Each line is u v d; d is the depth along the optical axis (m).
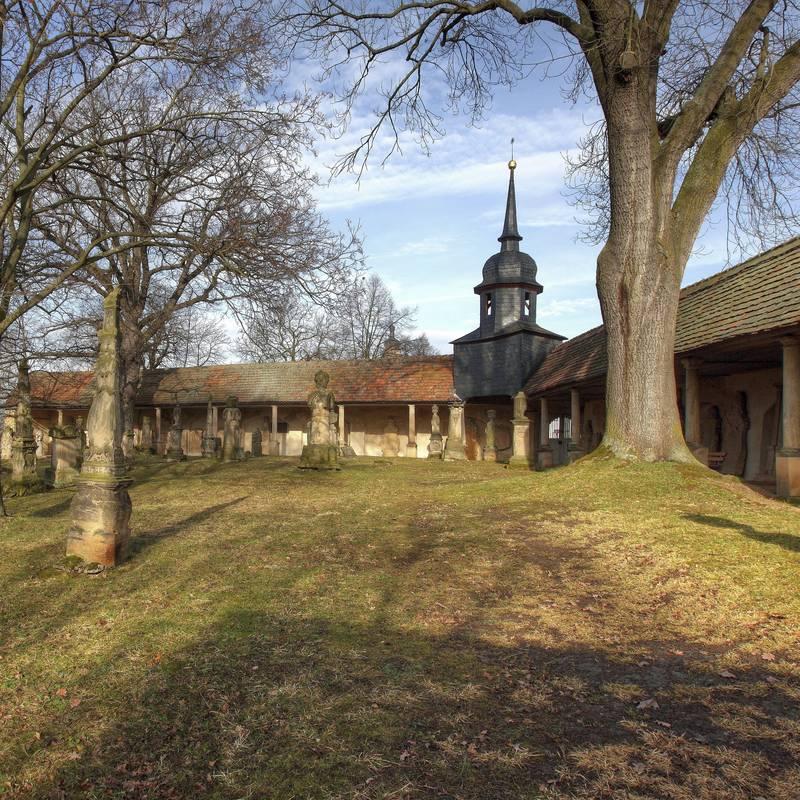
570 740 3.40
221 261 13.64
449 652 4.63
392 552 7.77
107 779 3.12
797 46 12.09
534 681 4.13
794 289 11.88
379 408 35.81
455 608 5.67
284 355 51.16
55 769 3.21
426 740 3.41
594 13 11.76
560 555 7.53
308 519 10.05
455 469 21.53
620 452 12.30
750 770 3.08
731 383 17.95
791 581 5.95
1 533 8.96
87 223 16.73
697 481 11.09
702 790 2.94
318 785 3.03
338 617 5.38
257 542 8.28
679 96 14.31
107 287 21.09
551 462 23.03
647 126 12.01
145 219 14.02
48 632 4.99
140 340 21.09
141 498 13.06
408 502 11.81
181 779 3.11
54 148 12.49
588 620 5.34
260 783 3.06
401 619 5.36
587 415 26.88
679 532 8.13
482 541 8.28
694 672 4.27
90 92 12.55
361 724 3.59
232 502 12.28
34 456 15.76
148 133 13.14
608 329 12.66
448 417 34.34
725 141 12.56
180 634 4.94
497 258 31.64
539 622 5.30
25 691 4.02
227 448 25.16
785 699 3.84
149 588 6.18
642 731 3.48
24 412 15.66
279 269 14.04
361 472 19.64
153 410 39.66
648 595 5.94
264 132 13.70
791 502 10.45
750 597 5.64
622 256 12.30
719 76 12.09
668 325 12.22
